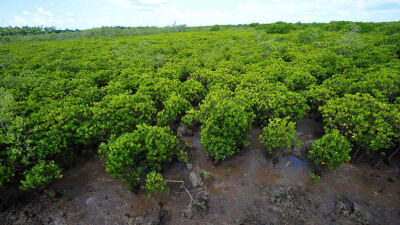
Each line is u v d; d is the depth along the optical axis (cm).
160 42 5128
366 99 1475
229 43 4456
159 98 1917
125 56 3394
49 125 1321
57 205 1177
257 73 2311
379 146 1270
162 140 1259
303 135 1761
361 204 1170
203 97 2108
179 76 2506
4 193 1198
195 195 1234
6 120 1269
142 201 1203
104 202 1200
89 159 1503
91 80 2223
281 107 1603
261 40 4722
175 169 1431
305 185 1294
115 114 1491
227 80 2166
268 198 1212
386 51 2828
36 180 1059
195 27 9756
